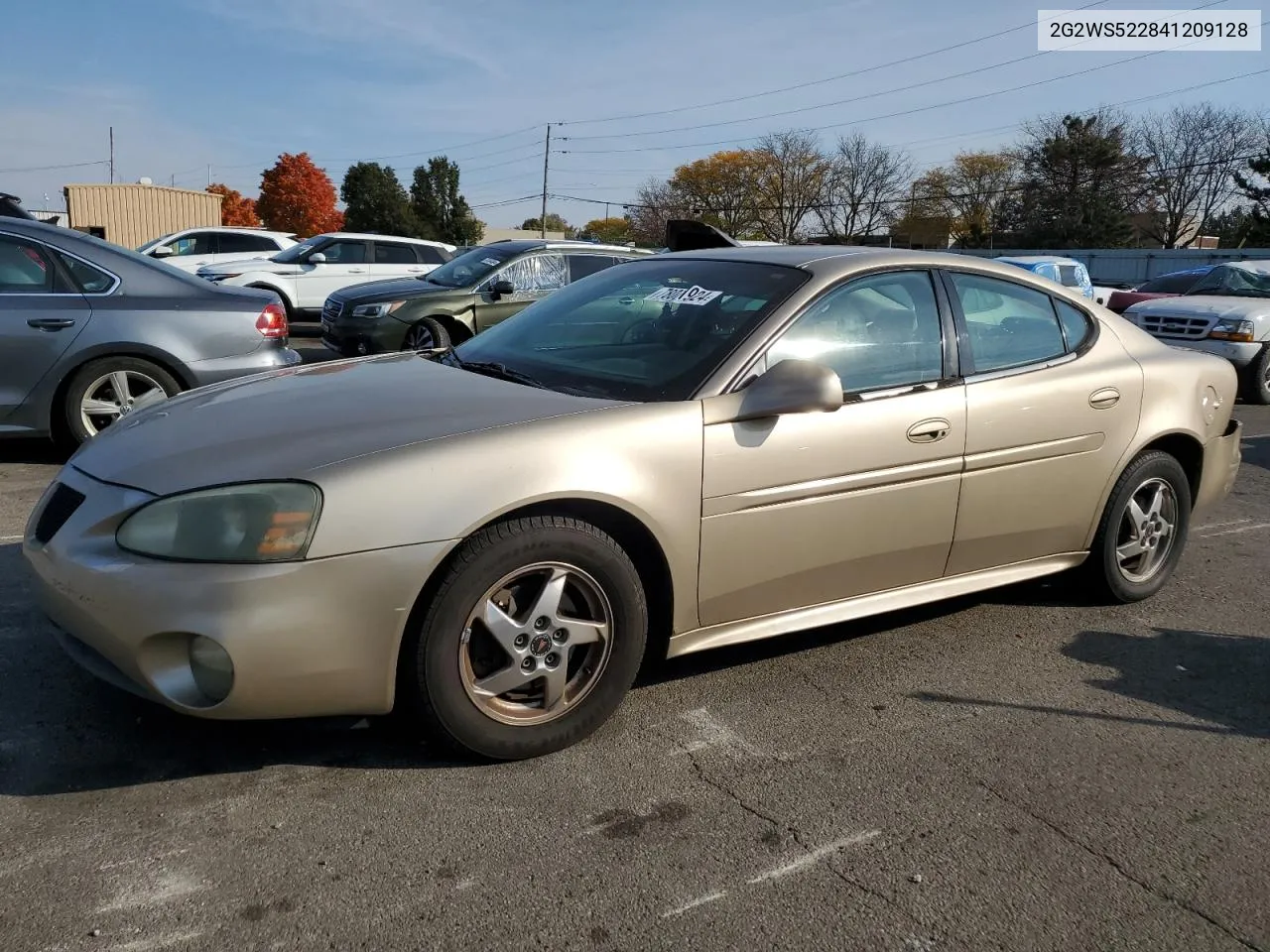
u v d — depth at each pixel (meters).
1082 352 4.12
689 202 74.06
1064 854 2.62
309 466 2.64
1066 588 4.69
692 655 3.79
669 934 2.25
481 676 2.86
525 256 10.99
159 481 2.66
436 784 2.80
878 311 3.58
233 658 2.51
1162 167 59.47
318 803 2.69
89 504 2.74
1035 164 62.28
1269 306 11.70
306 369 3.76
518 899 2.34
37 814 2.58
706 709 3.35
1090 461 4.06
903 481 3.50
